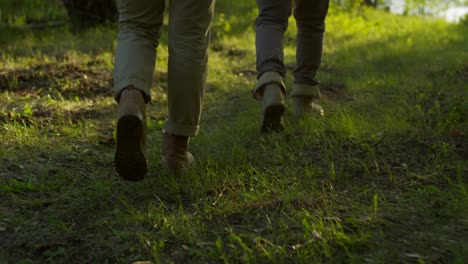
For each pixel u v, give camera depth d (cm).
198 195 257
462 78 518
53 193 264
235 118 415
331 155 315
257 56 342
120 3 246
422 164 299
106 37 796
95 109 423
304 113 381
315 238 208
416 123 374
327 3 367
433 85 486
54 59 618
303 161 306
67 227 229
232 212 239
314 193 258
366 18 1127
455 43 752
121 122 222
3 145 322
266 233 220
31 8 1011
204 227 225
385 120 372
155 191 263
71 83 498
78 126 381
